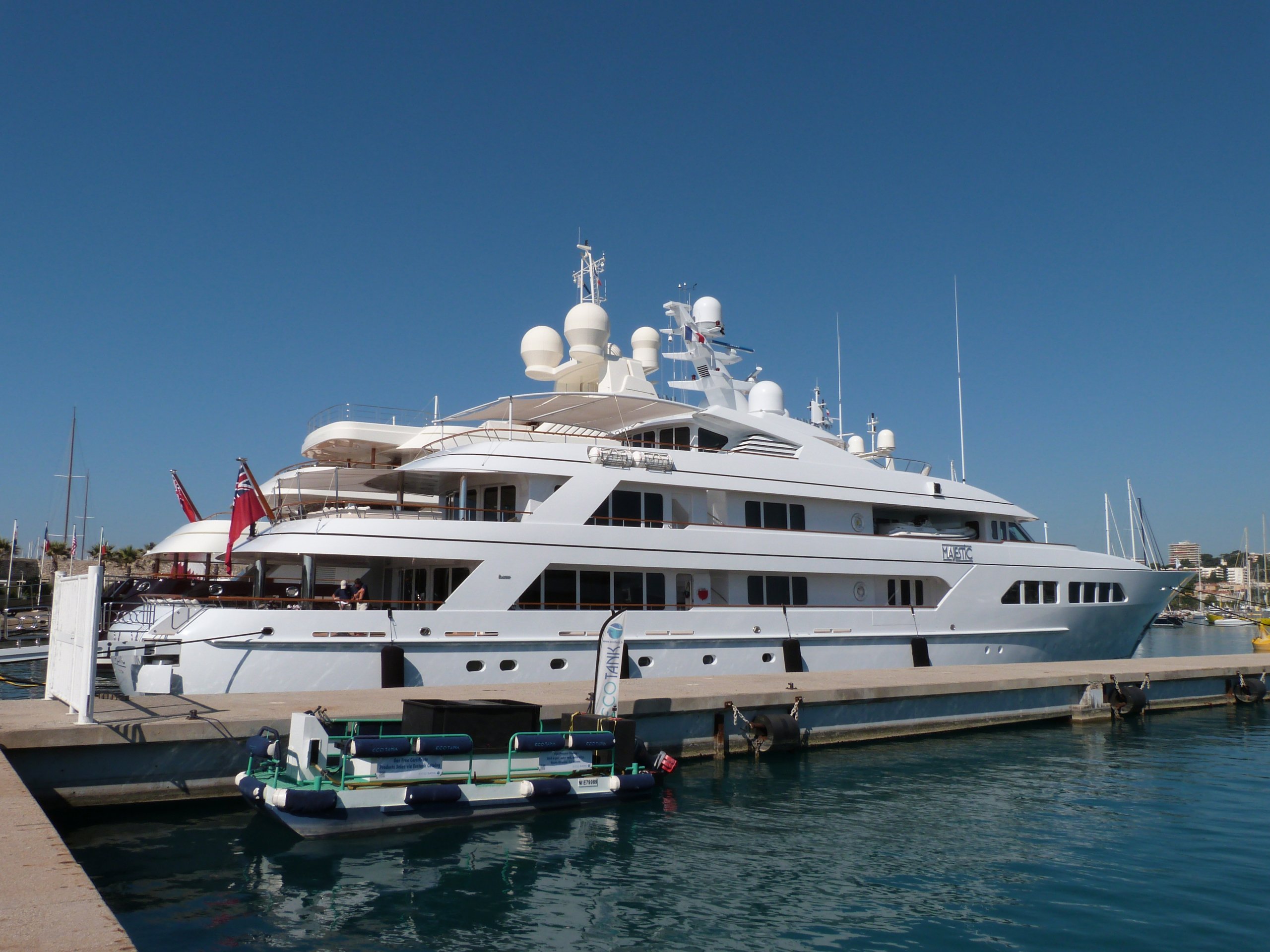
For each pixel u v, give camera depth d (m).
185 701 16.45
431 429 25.23
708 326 30.03
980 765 18.88
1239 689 28.55
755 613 23.41
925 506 27.27
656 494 23.00
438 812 13.23
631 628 21.58
